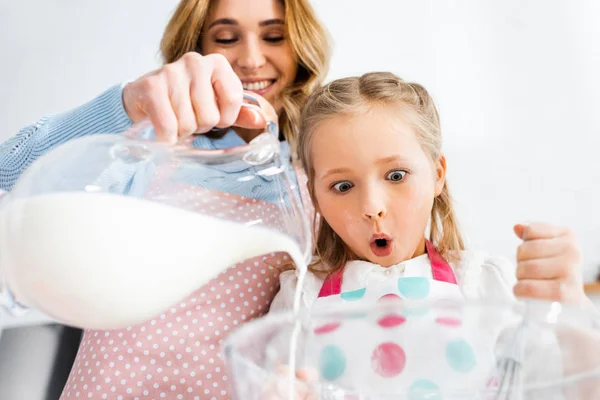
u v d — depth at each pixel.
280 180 0.66
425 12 1.95
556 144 1.94
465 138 1.93
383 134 0.89
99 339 0.99
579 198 1.92
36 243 0.53
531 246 0.80
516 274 0.81
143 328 0.97
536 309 0.44
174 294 0.59
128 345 0.96
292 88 1.29
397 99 0.93
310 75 1.31
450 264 0.96
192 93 0.64
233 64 1.27
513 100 1.95
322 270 0.99
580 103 1.95
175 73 0.65
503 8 1.97
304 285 0.96
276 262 1.03
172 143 0.61
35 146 0.90
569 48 1.97
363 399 0.44
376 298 0.87
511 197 1.91
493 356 0.47
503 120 1.95
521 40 1.97
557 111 1.95
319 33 1.29
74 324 0.58
